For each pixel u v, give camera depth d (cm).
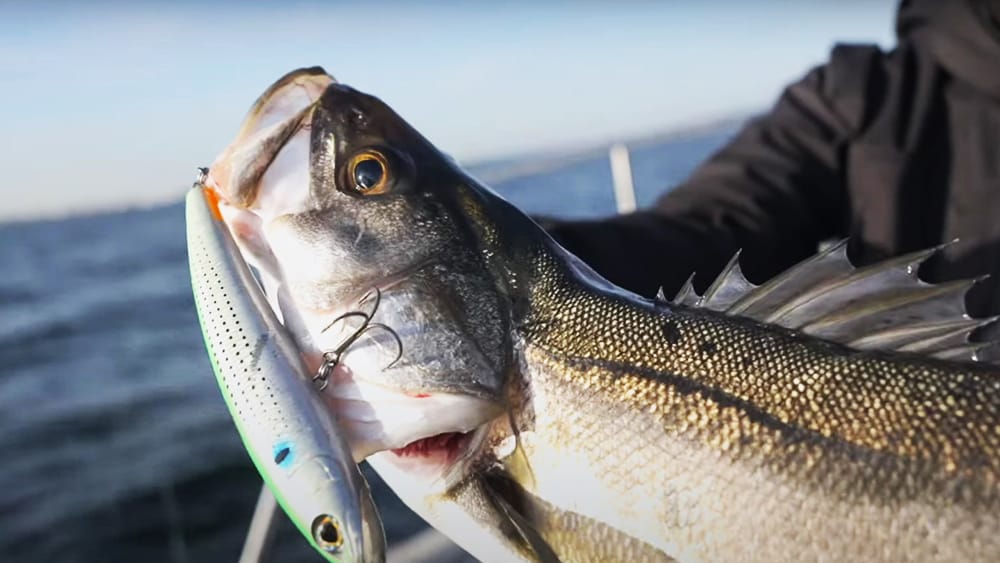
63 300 1786
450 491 180
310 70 197
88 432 972
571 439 173
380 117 192
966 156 299
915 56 321
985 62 294
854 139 316
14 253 2597
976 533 150
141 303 1677
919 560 151
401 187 186
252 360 161
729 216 300
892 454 156
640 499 168
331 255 181
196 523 745
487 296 181
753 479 161
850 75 325
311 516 155
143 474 838
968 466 153
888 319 179
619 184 432
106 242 2655
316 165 185
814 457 159
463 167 199
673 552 166
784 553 158
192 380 1134
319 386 173
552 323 179
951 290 179
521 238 189
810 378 165
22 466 888
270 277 184
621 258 264
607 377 172
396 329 178
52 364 1290
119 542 728
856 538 155
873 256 305
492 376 178
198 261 169
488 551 180
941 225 300
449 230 185
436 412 175
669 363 171
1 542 738
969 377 163
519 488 177
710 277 280
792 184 316
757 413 164
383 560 158
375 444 175
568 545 175
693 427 166
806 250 322
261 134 187
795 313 182
